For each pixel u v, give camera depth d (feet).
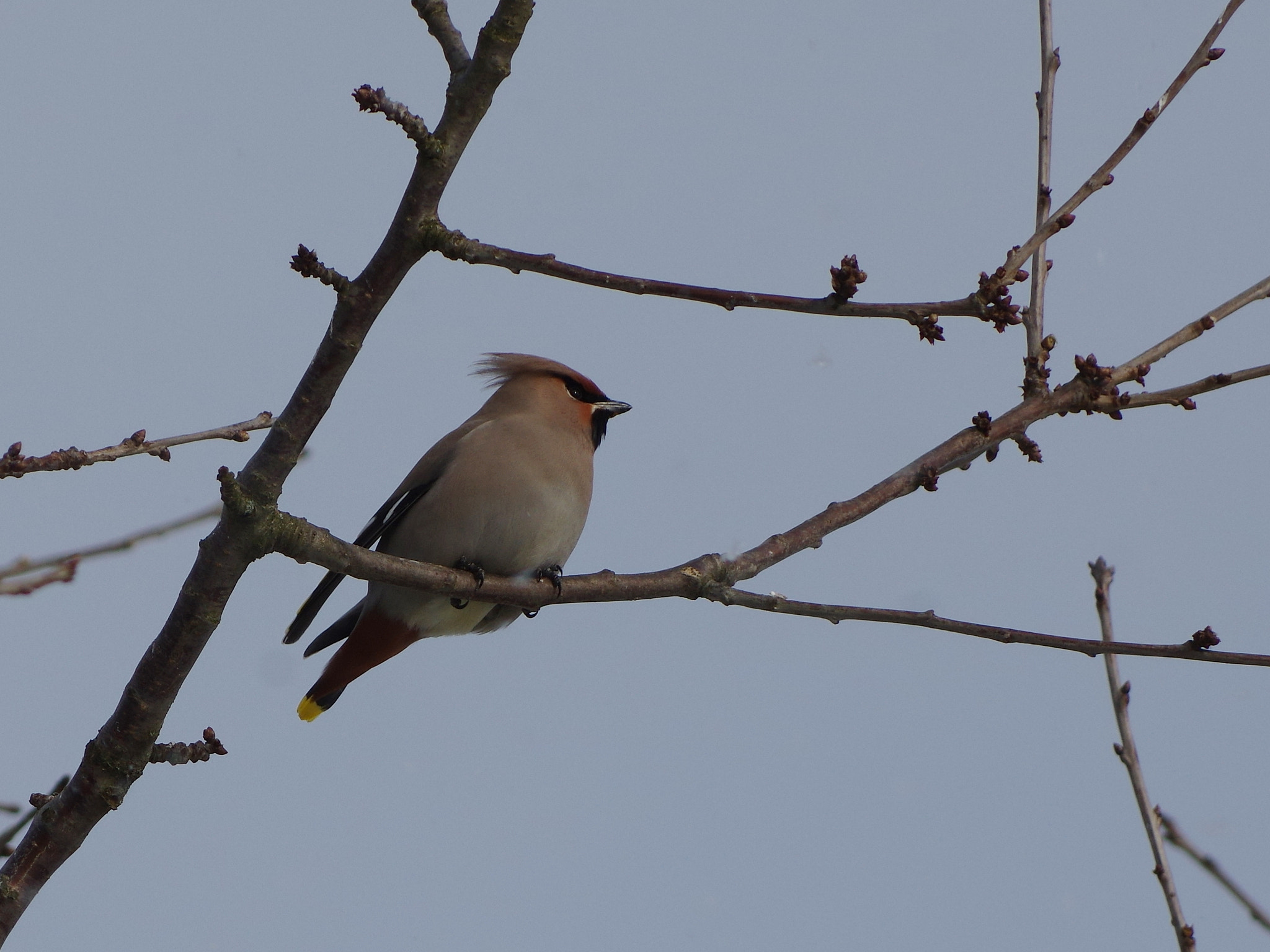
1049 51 29.22
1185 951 26.20
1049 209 28.60
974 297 21.89
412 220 22.81
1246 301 27.86
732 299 22.04
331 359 23.61
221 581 24.58
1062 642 25.03
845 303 21.77
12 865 24.89
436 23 23.24
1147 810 27.71
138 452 25.81
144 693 24.85
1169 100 24.44
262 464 24.25
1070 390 28.25
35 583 22.27
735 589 27.81
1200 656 24.27
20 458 24.40
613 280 22.47
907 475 29.22
